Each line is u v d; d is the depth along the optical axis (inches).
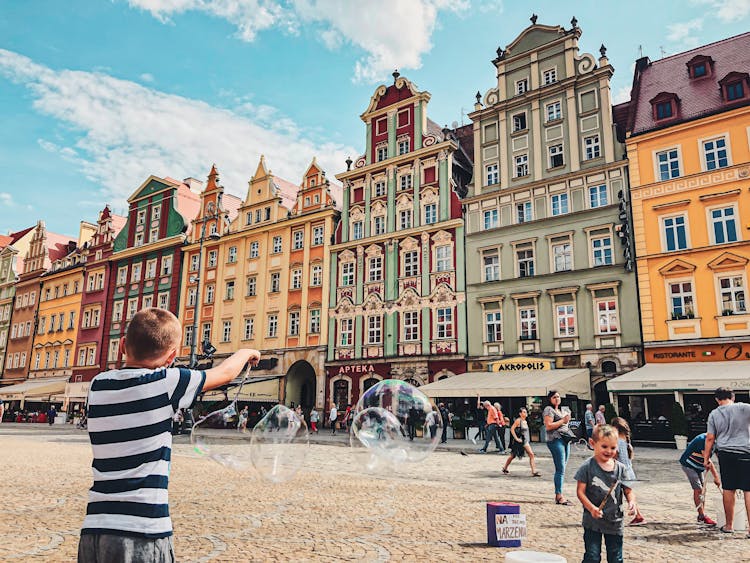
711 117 946.1
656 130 992.9
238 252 1592.0
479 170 1205.1
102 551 92.8
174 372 104.3
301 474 503.8
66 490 393.7
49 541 245.3
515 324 1087.0
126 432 98.6
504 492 399.2
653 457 684.1
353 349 1299.2
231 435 242.4
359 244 1342.3
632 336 962.7
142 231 1883.6
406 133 1337.4
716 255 906.7
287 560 217.3
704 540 259.4
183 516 304.3
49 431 1263.5
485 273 1152.2
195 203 1923.0
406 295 1238.3
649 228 976.9
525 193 1125.7
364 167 1379.2
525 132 1158.3
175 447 802.2
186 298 1685.5
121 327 1811.0
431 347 1183.6
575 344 1015.0
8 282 2340.1
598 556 178.5
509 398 1062.4
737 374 788.0
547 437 361.1
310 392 1475.1
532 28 1194.0
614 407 860.6
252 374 1445.6
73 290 2036.2
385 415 269.6
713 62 1033.5
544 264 1078.4
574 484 445.1
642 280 965.2
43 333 2100.1
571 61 1122.7
